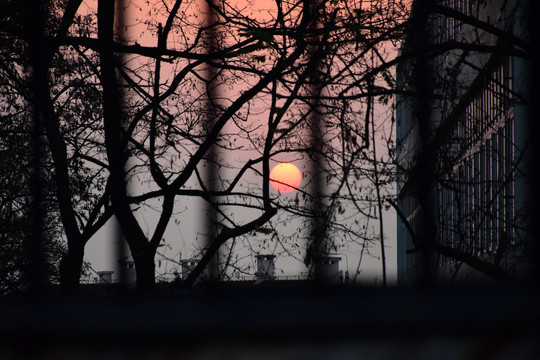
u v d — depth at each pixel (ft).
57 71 114.62
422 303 23.17
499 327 22.74
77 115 119.55
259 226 82.07
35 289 27.61
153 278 80.69
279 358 22.53
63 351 22.57
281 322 22.50
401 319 22.65
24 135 106.63
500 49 62.44
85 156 117.80
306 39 79.36
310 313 22.70
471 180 81.61
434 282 26.68
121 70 88.94
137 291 25.17
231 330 22.50
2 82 104.12
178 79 92.48
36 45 34.65
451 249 62.95
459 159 76.95
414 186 61.98
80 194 129.80
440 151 73.51
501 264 65.16
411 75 63.05
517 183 76.28
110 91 90.22
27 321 22.58
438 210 74.84
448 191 83.61
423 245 33.32
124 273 32.58
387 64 65.82
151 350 22.58
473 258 62.39
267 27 81.25
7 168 110.63
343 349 22.62
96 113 119.14
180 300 23.72
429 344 22.68
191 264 83.61
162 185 90.22
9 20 90.53
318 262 29.99
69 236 114.52
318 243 70.23
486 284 24.32
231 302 23.48
